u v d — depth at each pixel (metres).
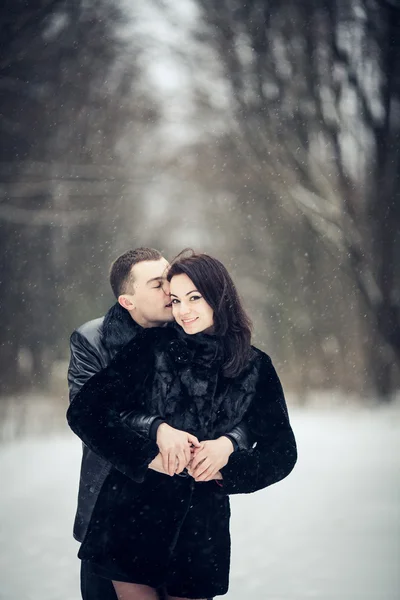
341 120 26.50
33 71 27.02
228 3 27.09
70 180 30.67
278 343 36.78
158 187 37.56
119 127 31.14
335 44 25.89
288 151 27.02
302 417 24.61
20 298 32.75
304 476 13.62
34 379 32.59
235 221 38.47
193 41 27.91
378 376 28.45
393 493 11.98
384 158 26.14
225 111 28.88
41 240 33.31
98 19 26.97
